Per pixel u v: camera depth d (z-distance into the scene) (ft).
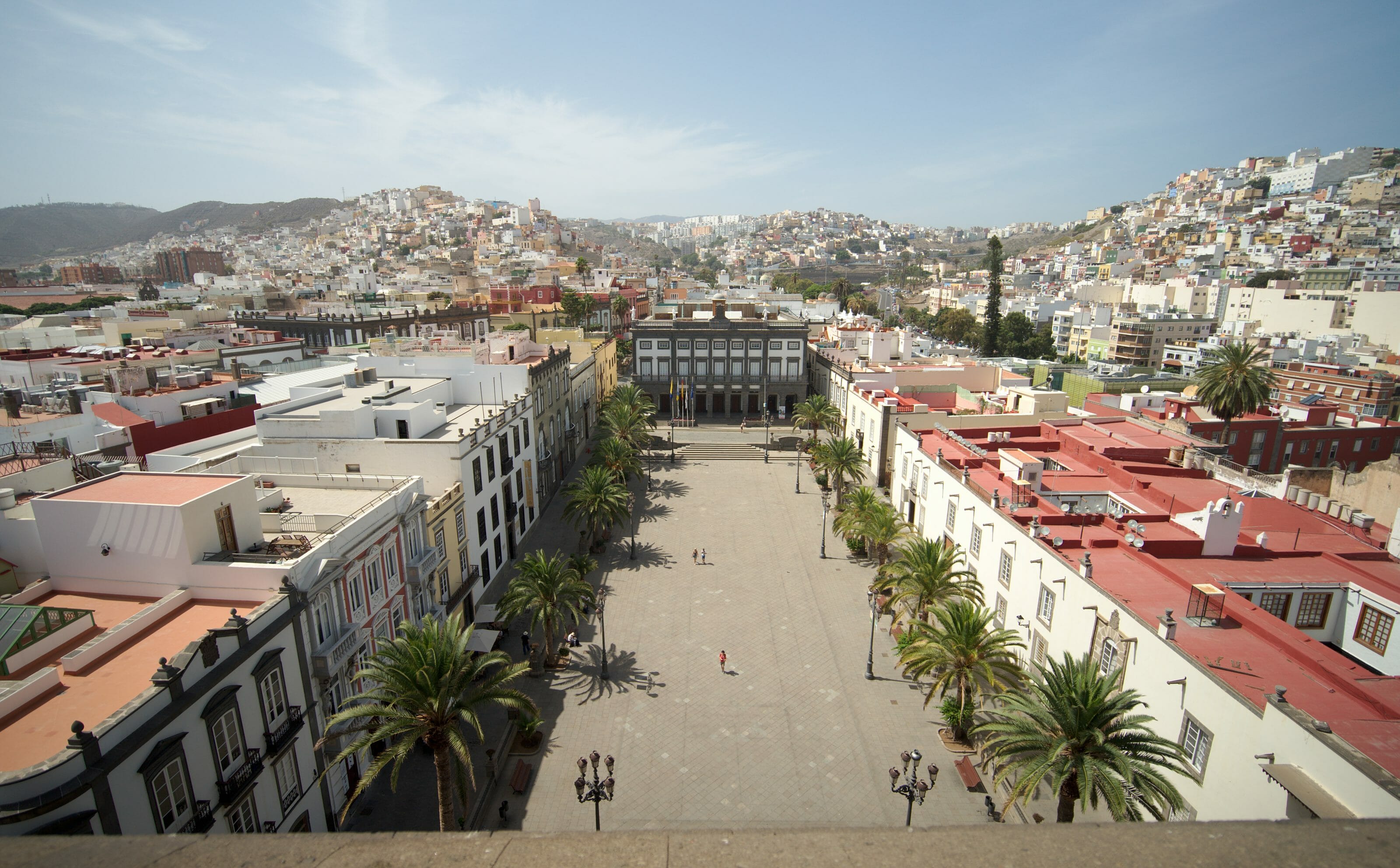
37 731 59.52
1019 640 104.53
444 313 367.86
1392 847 11.62
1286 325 485.97
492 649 128.16
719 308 325.62
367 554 97.25
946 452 156.25
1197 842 11.66
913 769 98.94
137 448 146.92
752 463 264.93
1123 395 229.25
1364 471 128.16
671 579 166.40
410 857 11.67
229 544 85.76
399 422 144.05
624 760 106.63
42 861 11.57
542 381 204.23
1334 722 63.00
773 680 126.62
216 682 67.41
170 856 11.80
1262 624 79.77
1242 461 209.05
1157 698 78.07
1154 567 97.04
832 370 296.92
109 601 81.20
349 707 90.38
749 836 11.93
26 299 474.90
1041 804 94.68
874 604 132.77
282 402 165.37
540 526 196.03
